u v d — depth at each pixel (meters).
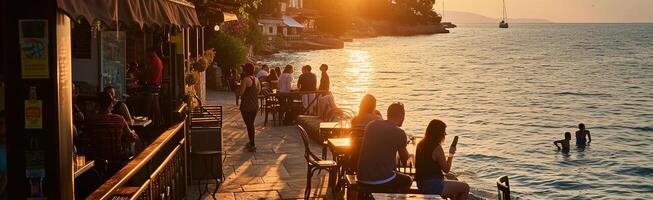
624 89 52.78
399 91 46.50
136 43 15.23
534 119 34.22
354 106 32.09
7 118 4.63
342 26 143.75
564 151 24.84
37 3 4.56
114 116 8.41
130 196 6.27
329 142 10.62
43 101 4.61
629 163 22.83
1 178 4.99
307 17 132.00
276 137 16.73
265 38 86.75
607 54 106.38
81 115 9.98
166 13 7.27
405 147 8.29
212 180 11.29
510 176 19.95
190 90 11.89
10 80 4.59
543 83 56.78
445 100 42.00
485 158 22.59
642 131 31.28
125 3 6.02
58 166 4.68
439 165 8.18
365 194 8.21
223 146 15.23
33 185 4.66
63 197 4.75
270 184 11.27
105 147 8.28
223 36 40.09
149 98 11.94
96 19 4.99
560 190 18.61
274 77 25.00
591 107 40.91
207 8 16.97
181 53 11.02
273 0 103.62
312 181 11.48
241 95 14.41
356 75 58.88
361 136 9.77
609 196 18.16
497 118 34.12
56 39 4.60
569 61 89.19
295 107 19.34
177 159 9.22
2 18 4.62
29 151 4.64
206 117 13.20
